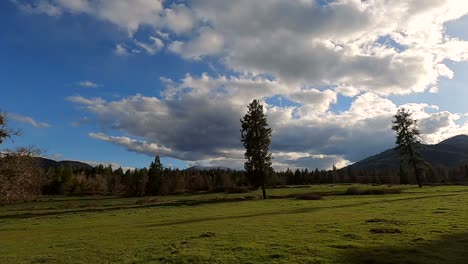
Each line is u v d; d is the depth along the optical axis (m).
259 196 81.19
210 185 156.62
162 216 49.03
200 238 24.22
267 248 19.17
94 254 20.89
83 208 73.75
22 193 25.08
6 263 20.06
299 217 35.59
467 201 42.94
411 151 85.25
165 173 151.75
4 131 24.72
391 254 16.80
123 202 92.00
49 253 22.66
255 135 83.62
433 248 17.70
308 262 15.99
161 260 17.78
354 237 21.45
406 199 52.91
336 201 58.69
